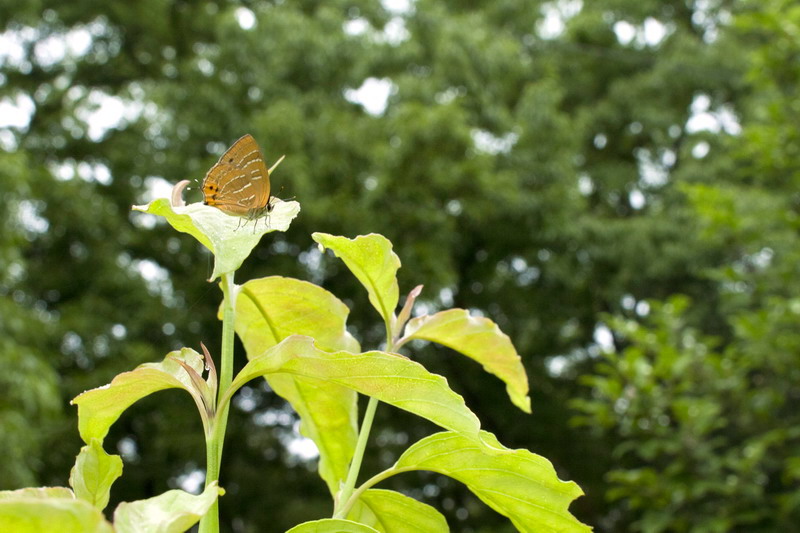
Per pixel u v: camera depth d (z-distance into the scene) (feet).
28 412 24.63
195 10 40.09
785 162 20.42
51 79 39.99
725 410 21.15
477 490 4.45
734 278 22.21
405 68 36.65
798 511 19.67
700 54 41.34
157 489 35.17
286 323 5.14
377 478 4.43
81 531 2.51
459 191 32.50
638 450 19.11
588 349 41.16
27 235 32.60
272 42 34.24
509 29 44.34
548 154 35.55
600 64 44.04
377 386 3.81
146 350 31.60
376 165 31.32
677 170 41.83
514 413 36.86
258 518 35.58
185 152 34.50
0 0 34.24
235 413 35.58
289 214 3.96
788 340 19.61
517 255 37.65
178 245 35.37
